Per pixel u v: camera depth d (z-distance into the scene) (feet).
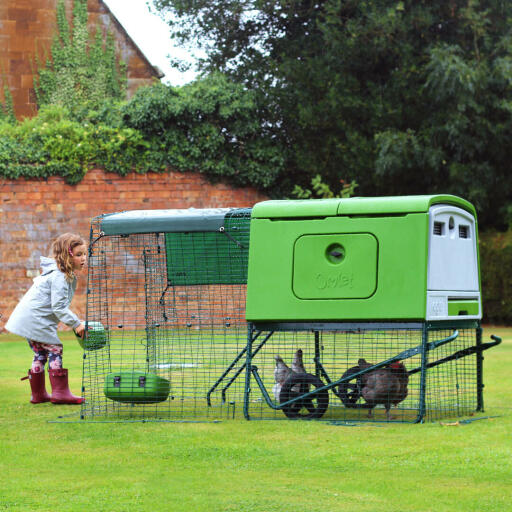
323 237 24.85
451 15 84.58
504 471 17.70
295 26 95.20
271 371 36.32
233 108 81.76
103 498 15.67
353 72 88.12
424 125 84.17
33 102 96.68
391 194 88.69
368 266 24.30
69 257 29.04
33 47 96.94
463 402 28.86
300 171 88.02
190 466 18.52
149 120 80.33
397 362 25.30
